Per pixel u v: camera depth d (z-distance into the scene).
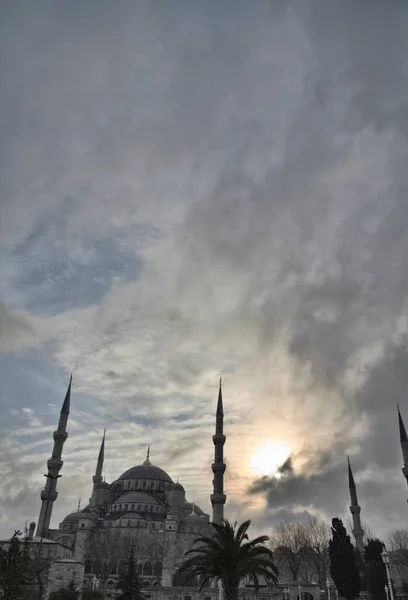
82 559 145.12
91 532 150.75
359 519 151.25
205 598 108.31
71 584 81.56
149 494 183.00
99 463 191.75
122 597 86.00
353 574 84.50
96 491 183.62
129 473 192.62
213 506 124.44
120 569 144.38
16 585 50.50
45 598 80.12
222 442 133.00
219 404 140.12
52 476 73.69
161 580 143.12
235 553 41.62
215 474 129.12
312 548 137.00
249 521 43.44
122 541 148.38
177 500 175.38
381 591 88.88
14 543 52.31
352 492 156.00
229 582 41.47
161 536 154.25
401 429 136.38
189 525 160.12
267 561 42.44
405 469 131.12
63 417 143.62
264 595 108.25
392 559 116.69
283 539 145.38
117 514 167.38
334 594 116.00
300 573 141.38
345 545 86.94
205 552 42.72
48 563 83.88
